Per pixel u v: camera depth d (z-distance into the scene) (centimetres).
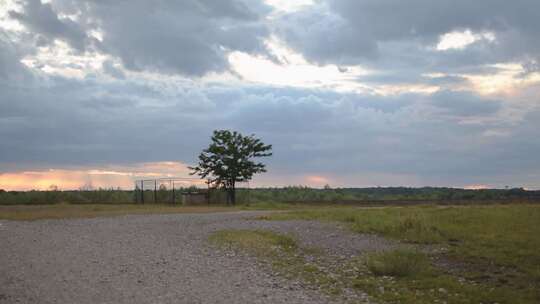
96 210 3672
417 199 5812
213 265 1555
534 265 1675
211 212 3569
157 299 1135
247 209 3988
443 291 1327
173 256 1688
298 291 1272
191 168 5353
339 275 1495
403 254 1664
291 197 6594
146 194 5275
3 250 1719
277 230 2430
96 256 1644
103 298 1134
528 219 2552
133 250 1783
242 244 1953
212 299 1149
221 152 5191
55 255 1644
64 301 1103
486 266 1686
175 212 3544
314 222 2734
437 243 2133
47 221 2769
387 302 1209
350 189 10325
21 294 1153
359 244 2111
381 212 3009
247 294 1208
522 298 1299
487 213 2742
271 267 1569
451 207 3075
